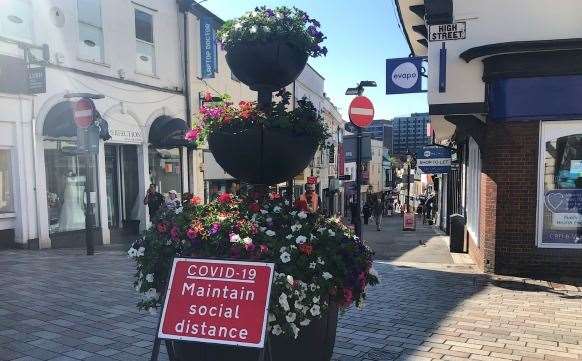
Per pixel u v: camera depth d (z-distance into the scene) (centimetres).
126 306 620
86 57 1283
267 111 385
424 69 985
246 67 400
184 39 1653
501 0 811
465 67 835
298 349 356
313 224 385
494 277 820
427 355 466
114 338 503
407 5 1107
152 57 1540
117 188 1458
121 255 1039
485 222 853
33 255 1007
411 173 5066
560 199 804
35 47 1105
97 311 597
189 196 409
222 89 1911
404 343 499
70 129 1118
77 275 805
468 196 1195
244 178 406
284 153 379
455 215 1232
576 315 599
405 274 865
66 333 516
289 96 414
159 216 398
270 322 336
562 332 534
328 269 358
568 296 692
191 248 362
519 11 804
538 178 805
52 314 584
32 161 1109
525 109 798
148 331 526
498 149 822
